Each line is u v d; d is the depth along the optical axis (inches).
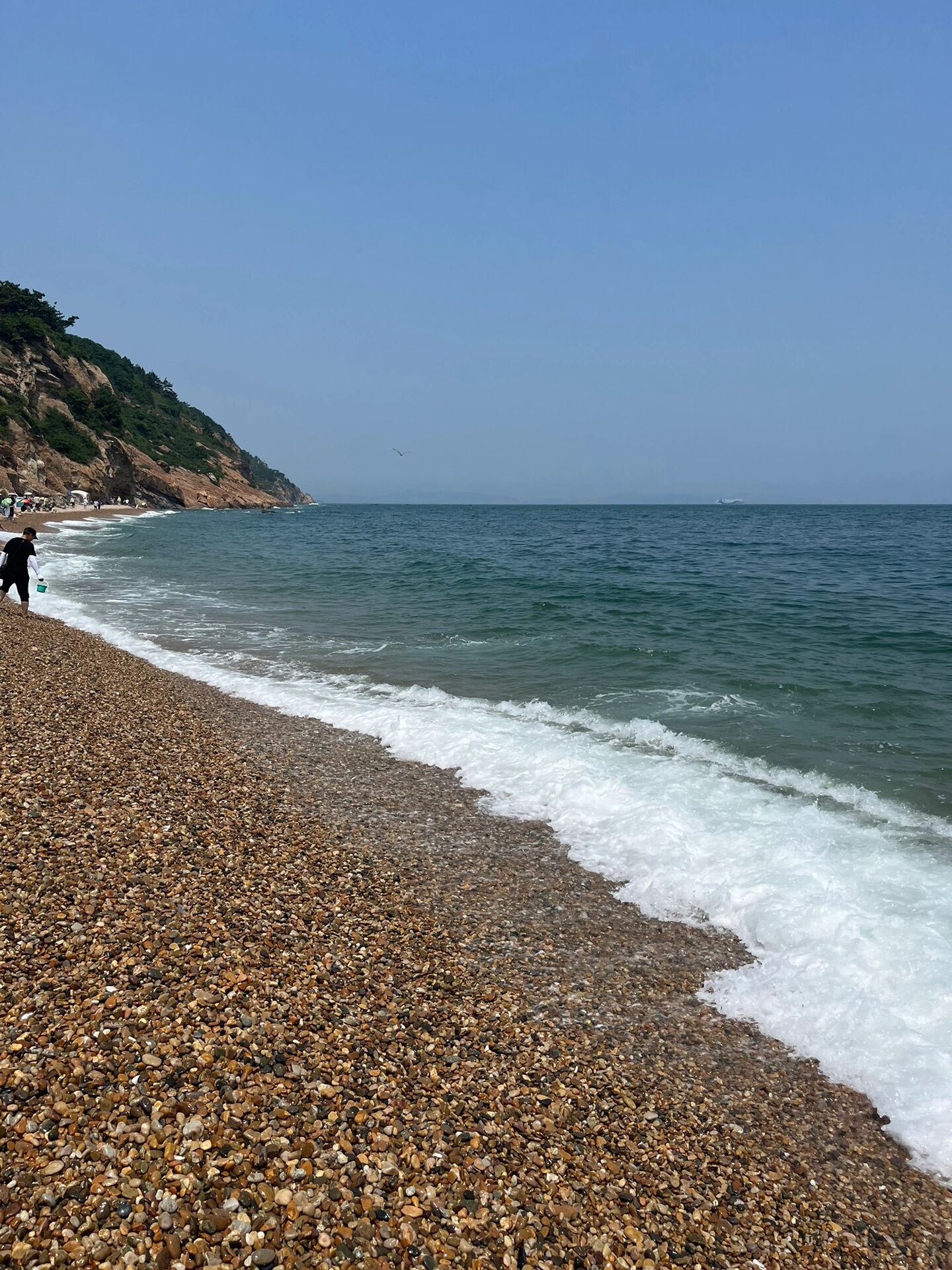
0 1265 122.2
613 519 5142.7
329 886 284.0
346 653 719.1
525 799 389.1
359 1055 189.8
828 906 276.4
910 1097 202.7
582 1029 223.0
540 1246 146.0
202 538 2359.7
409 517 5684.1
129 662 608.4
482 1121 176.1
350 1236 139.0
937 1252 162.4
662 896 300.7
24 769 321.4
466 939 265.1
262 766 409.4
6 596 802.8
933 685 584.1
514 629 836.6
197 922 234.4
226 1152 150.0
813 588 1175.0
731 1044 223.1
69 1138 146.8
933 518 5036.9
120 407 4564.5
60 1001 185.5
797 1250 158.1
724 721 501.4
